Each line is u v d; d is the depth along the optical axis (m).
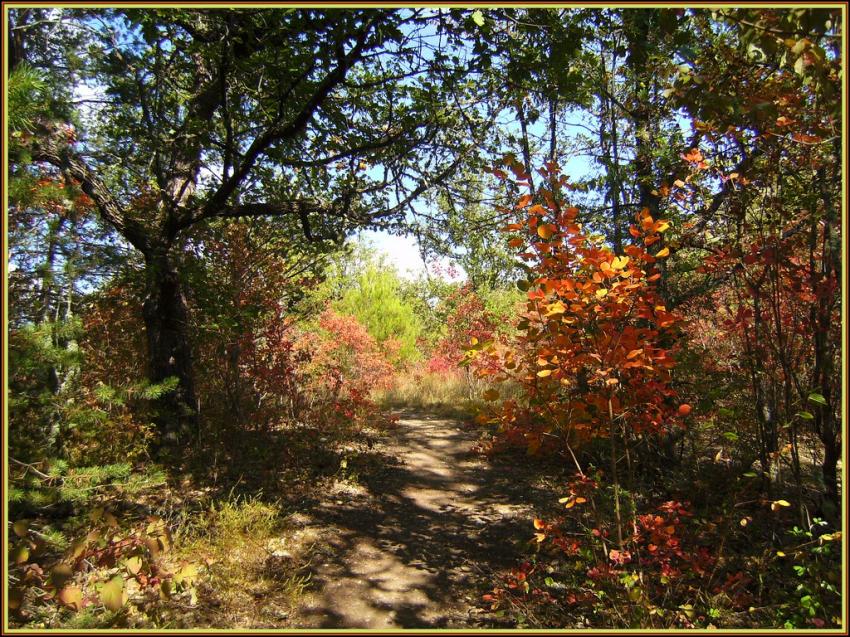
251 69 5.79
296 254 8.52
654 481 5.30
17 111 2.81
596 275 2.97
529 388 3.60
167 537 2.63
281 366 7.37
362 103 6.88
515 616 3.44
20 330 3.10
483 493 6.20
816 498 4.14
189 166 7.12
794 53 2.31
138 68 6.05
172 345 6.86
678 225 5.21
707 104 2.89
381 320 17.44
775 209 3.80
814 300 3.45
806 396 3.73
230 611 3.45
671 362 3.13
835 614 2.76
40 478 3.23
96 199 6.02
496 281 8.38
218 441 6.84
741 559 3.56
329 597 3.79
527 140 7.76
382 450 7.88
